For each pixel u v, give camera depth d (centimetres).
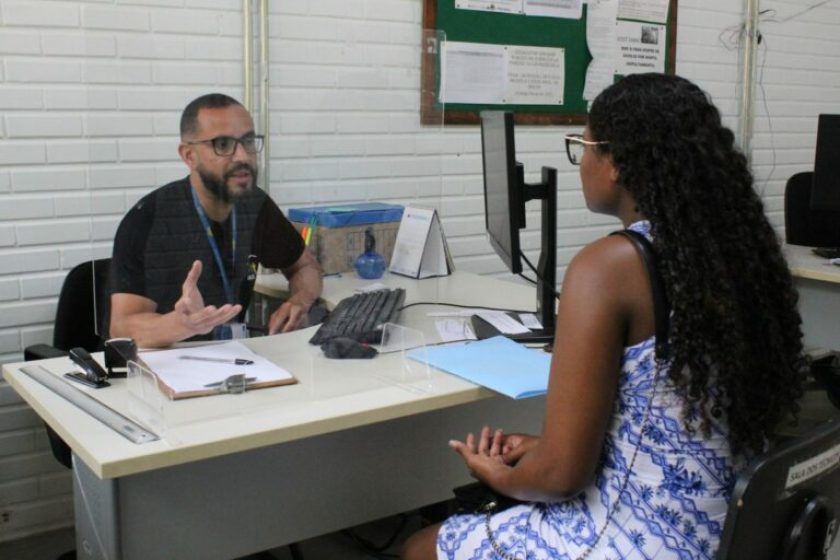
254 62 222
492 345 192
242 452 169
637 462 129
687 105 128
